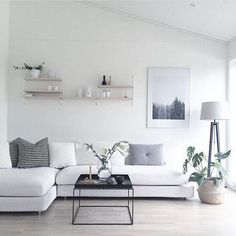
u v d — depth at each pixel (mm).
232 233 2896
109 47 5238
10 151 4371
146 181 4125
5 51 5086
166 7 4559
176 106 5223
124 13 5223
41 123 5219
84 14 5254
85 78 5223
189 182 4586
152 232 2906
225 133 5234
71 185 4145
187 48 5250
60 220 3250
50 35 5234
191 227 3053
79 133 5223
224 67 5207
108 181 3357
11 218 3309
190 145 5211
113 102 5234
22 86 5219
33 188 3410
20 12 5238
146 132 5230
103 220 3262
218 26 4703
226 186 5035
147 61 5238
